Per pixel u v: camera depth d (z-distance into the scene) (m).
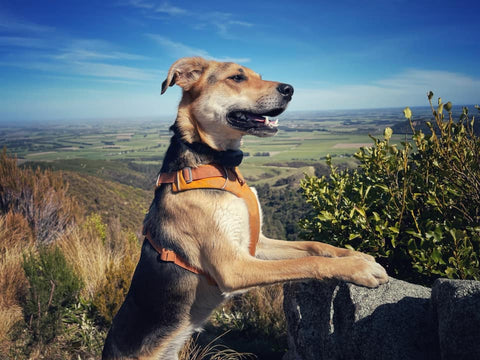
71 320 1.27
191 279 0.70
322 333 0.76
